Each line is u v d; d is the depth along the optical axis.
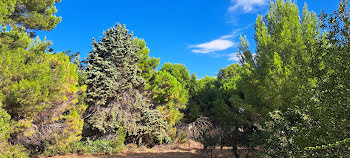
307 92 5.26
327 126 3.90
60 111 11.75
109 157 14.94
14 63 8.23
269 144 7.70
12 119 9.10
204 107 31.83
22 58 9.02
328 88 4.01
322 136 3.97
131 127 18.38
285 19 11.76
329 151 3.97
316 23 11.12
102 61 18.62
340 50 3.91
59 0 12.68
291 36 10.87
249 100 12.71
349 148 3.52
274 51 11.05
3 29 9.70
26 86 8.01
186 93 30.36
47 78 9.12
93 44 20.03
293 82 8.82
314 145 4.30
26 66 8.86
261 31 12.82
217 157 15.04
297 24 11.30
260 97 11.14
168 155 16.56
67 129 11.99
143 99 20.67
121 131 17.06
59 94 10.39
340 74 3.88
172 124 23.67
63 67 10.48
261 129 9.13
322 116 4.12
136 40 24.44
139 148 18.94
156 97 21.58
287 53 10.56
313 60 4.62
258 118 11.69
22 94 8.04
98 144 16.11
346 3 3.96
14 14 10.77
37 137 11.15
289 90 8.95
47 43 11.19
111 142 16.58
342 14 3.98
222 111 15.12
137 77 20.06
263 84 10.98
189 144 20.45
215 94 30.95
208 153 16.25
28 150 11.71
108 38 20.12
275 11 13.17
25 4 10.71
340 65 3.86
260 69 11.76
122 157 15.28
